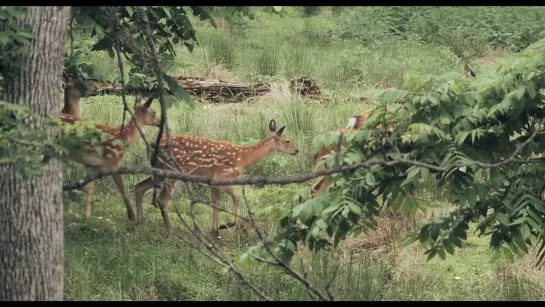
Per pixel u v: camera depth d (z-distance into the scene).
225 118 20.45
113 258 13.55
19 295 9.06
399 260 14.31
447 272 14.31
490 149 11.30
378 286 13.51
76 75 14.30
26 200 8.98
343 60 26.48
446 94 11.06
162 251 13.98
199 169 15.38
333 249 14.41
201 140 15.52
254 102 22.56
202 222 15.72
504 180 11.82
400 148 11.38
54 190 9.11
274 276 13.24
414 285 13.73
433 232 11.80
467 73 17.48
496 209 11.47
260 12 35.16
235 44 29.56
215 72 25.14
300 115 20.67
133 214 15.23
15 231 9.00
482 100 11.30
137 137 15.28
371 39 31.88
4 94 8.95
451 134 11.19
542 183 11.46
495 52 30.86
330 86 25.22
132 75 14.41
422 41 31.91
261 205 16.52
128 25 13.55
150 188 15.21
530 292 13.56
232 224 14.80
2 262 9.05
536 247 14.29
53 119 7.92
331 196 11.20
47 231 9.09
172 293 13.15
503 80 11.02
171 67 14.14
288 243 11.36
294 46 30.58
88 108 19.91
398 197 11.47
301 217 11.09
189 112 20.64
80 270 12.94
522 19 32.53
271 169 17.86
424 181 11.30
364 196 11.26
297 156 18.17
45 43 8.98
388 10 33.81
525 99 11.07
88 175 7.81
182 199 16.47
